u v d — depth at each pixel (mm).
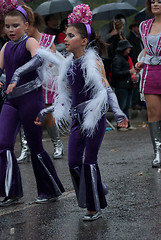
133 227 3973
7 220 4305
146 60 6402
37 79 4730
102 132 4289
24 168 6652
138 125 10883
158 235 3758
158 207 4492
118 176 5879
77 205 4703
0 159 4754
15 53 4672
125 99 10180
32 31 6641
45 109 4586
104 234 3848
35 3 10914
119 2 12633
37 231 3986
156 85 6359
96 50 4344
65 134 9594
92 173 4238
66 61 4363
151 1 6262
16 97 4715
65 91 4520
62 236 3848
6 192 4719
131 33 11086
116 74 10133
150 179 5648
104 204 4285
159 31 6270
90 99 4258
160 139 6414
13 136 4805
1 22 6211
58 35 8695
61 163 6934
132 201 4738
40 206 4730
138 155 7270
